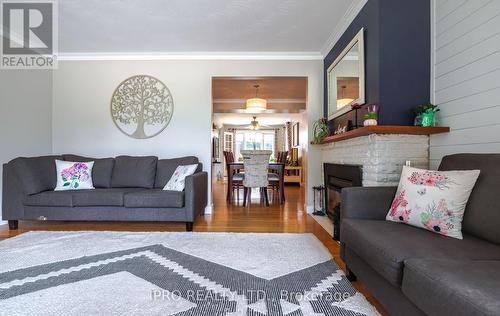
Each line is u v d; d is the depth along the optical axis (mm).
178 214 2932
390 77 2285
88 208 2975
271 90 5801
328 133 3428
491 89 1740
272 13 2844
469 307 742
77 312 1354
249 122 9805
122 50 3846
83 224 3168
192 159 3602
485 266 952
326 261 2029
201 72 3965
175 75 3969
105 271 1837
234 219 3420
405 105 2293
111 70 3971
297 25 3104
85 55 3939
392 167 2225
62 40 3506
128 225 3133
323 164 3668
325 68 3832
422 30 2301
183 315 1336
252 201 4828
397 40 2293
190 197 2914
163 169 3533
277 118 8922
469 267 942
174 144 3975
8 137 3291
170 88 3971
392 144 2230
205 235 2691
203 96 3963
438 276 889
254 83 5266
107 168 3500
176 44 3646
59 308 1387
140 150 3984
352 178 2600
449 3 2098
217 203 4625
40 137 3754
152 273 1811
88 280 1702
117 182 3445
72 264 1953
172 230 2918
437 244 1226
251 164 4422
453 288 815
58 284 1647
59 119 3984
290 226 3070
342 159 2969
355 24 2777
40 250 2232
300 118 8008
